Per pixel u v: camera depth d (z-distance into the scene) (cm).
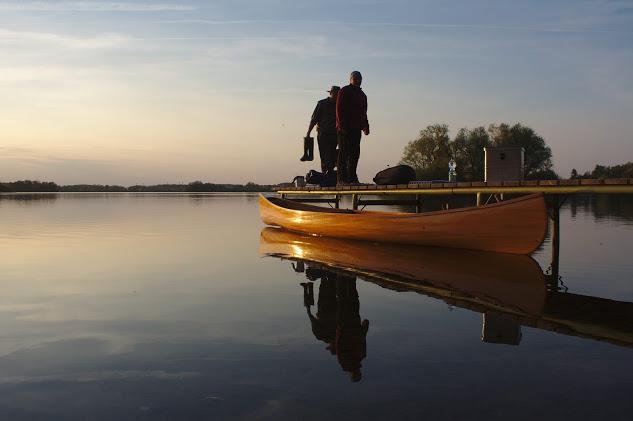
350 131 1027
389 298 448
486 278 543
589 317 373
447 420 209
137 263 683
